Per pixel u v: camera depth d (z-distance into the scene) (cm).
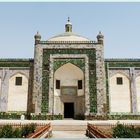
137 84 2975
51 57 2894
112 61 3006
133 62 3016
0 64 2975
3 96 2894
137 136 1060
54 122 2294
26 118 2781
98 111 2741
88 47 2920
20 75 2959
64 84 3020
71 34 3428
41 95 2781
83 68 2875
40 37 2955
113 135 1103
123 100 2912
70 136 1653
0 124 1803
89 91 2805
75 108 2969
